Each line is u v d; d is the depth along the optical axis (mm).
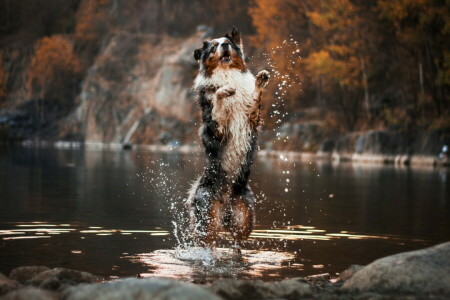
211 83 6781
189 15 67938
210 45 6934
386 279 4121
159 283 3406
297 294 4023
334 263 5738
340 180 17172
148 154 34156
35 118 66625
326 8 37188
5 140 58750
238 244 6770
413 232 7680
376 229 7914
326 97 39219
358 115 36688
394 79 35969
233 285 4020
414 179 17812
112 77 63438
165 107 56156
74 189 13297
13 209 9586
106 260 5773
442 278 4020
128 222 8344
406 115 32562
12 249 6293
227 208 6699
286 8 43000
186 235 7297
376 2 34594
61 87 68562
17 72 75125
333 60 35500
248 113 6672
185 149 45156
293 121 40625
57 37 70438
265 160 30156
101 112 60688
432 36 31203
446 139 28016
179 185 14359
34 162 24406
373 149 30516
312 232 7668
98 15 73750
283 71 19703
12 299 3508
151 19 69562
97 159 27719
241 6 59875
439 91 30922
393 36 34094
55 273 4652
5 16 81125
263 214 9516
